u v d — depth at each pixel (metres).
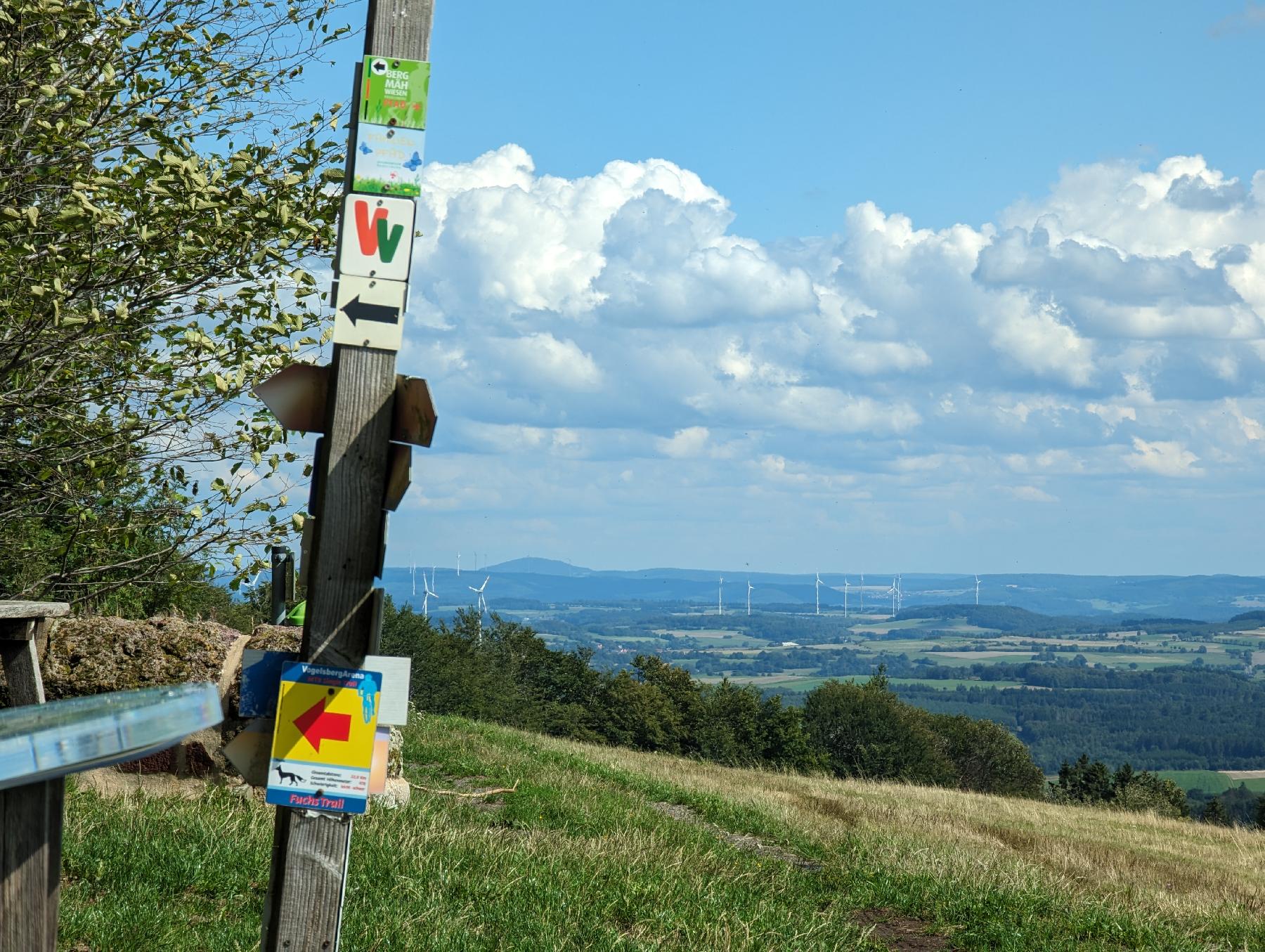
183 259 8.65
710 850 11.38
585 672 120.62
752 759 106.56
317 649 3.48
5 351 8.86
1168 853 19.42
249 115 9.94
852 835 14.34
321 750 3.46
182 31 9.20
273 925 3.45
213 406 9.23
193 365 9.16
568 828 11.30
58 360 8.98
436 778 13.86
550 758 18.23
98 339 8.84
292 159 9.52
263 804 8.55
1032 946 9.45
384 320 3.53
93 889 6.20
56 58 8.67
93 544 9.52
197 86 9.52
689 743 108.06
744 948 7.76
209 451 9.33
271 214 8.93
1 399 8.72
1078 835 20.98
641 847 10.48
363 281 3.53
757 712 109.50
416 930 6.47
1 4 8.29
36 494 9.47
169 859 6.74
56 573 9.76
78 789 8.30
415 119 3.58
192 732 2.03
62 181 8.88
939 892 10.83
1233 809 176.25
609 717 110.25
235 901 6.39
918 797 27.75
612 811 12.69
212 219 8.64
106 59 8.77
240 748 3.53
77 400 9.21
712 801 15.72
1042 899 10.75
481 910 7.33
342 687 3.47
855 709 109.44
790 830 14.23
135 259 8.63
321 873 3.45
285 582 3.65
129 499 9.74
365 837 8.36
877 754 106.56
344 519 3.50
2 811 2.23
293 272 9.49
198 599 11.35
